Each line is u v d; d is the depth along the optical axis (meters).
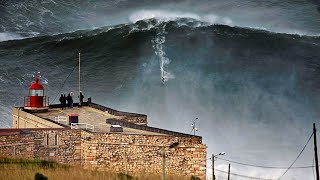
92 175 195.75
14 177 185.00
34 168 195.62
